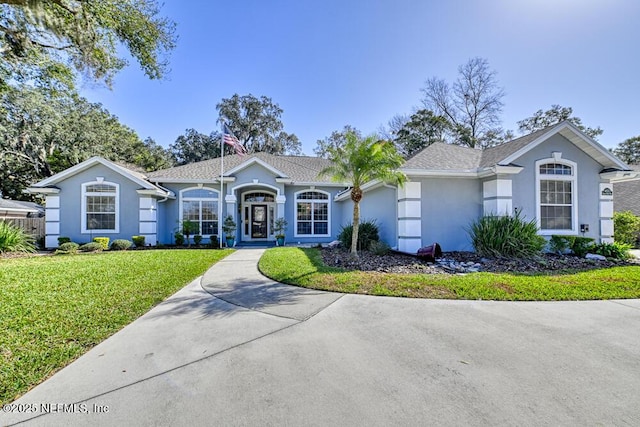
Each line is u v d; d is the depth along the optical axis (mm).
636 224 14625
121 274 7727
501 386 2846
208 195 17531
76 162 28047
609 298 5660
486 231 9906
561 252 10617
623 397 2656
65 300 5445
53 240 14898
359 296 5941
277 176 17297
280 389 2836
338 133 33750
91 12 10836
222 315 4945
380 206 13727
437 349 3656
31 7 8281
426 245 10914
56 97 15867
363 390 2803
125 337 4070
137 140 36219
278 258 10391
